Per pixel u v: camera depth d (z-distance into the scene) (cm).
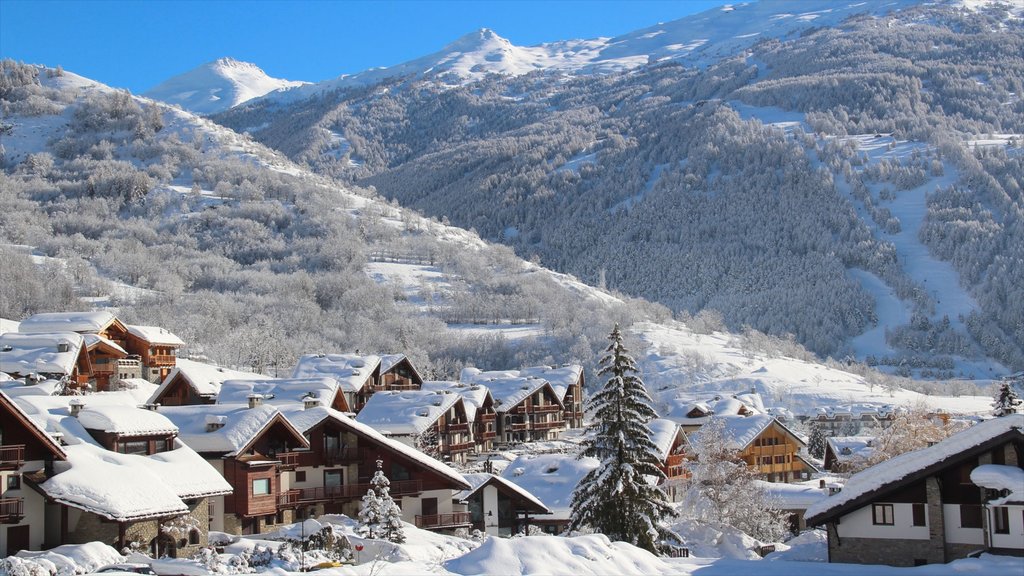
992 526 4259
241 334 16512
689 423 12112
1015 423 4275
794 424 15062
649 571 4331
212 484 5144
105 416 5150
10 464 4303
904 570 4169
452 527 6519
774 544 6844
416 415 8706
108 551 4147
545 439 13038
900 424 8225
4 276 18712
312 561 4444
